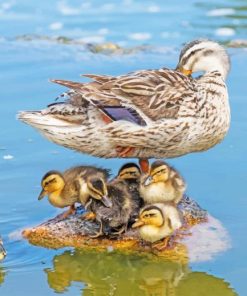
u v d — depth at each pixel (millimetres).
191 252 12859
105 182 13367
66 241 13305
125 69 20500
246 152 16172
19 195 14664
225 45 22094
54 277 12266
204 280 12109
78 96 13805
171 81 14008
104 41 22844
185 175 15312
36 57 21516
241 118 17547
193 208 13953
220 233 13352
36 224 13750
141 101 13680
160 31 23469
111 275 12398
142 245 13148
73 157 16156
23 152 16391
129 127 13516
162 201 13305
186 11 25078
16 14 25234
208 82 14375
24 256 12875
